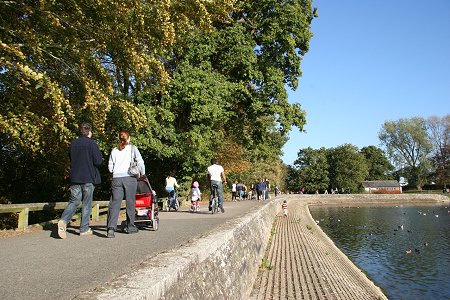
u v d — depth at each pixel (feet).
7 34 35.91
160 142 69.15
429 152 361.92
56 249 21.91
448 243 103.04
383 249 94.17
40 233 30.32
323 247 76.33
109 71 47.96
